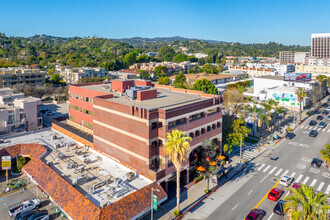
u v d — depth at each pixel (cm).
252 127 8200
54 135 6719
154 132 4741
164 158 4753
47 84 15462
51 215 4306
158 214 4319
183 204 4603
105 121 5500
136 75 19412
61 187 4262
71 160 5391
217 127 6056
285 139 7919
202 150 5762
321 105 12150
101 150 5700
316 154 6769
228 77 17475
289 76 12950
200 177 5444
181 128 5019
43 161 5369
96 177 4694
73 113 7712
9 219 4238
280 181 5225
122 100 5834
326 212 3072
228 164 6228
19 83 14962
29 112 8056
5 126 7400
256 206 4519
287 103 11594
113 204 3728
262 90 12912
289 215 3669
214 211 4397
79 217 3653
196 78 16112
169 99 5988
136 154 4894
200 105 5428
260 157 6650
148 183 4562
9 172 5791
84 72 17950
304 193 3272
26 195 4925
